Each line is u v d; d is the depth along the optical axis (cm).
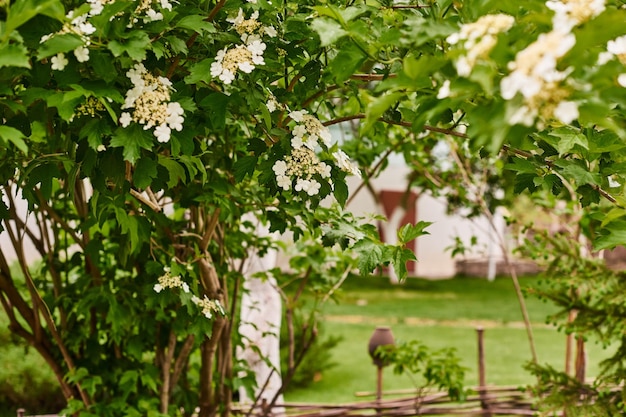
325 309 1198
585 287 346
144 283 284
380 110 137
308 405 382
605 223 178
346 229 210
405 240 191
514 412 405
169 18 171
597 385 334
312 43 201
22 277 552
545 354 858
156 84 166
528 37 130
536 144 203
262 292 423
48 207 284
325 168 189
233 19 200
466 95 132
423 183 458
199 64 176
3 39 136
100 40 157
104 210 219
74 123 167
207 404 303
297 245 335
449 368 371
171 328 297
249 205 273
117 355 310
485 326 1073
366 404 389
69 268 305
